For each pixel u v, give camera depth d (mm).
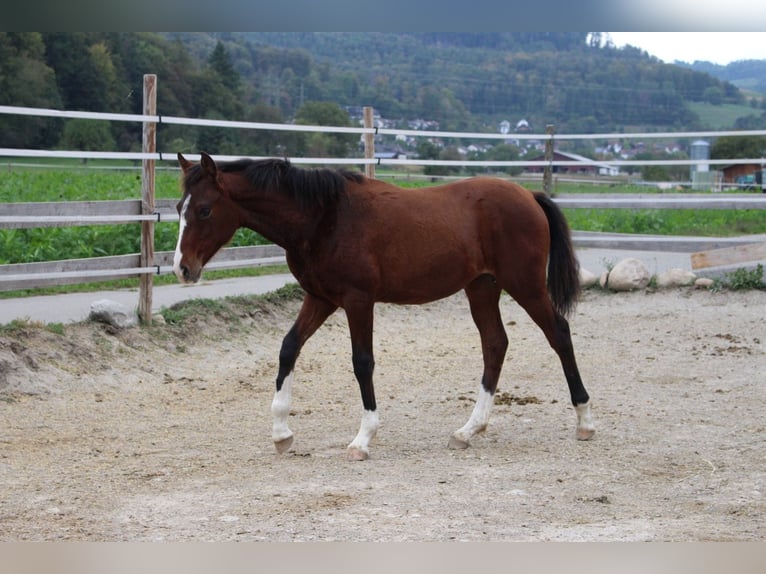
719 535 4234
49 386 7398
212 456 5816
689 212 23625
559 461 5648
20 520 4453
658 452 5820
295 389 7906
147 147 8961
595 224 19703
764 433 6277
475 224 6059
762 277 11914
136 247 12961
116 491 4980
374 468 5504
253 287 11578
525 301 6164
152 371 8211
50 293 10766
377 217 5781
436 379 8367
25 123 27891
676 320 10820
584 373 8508
